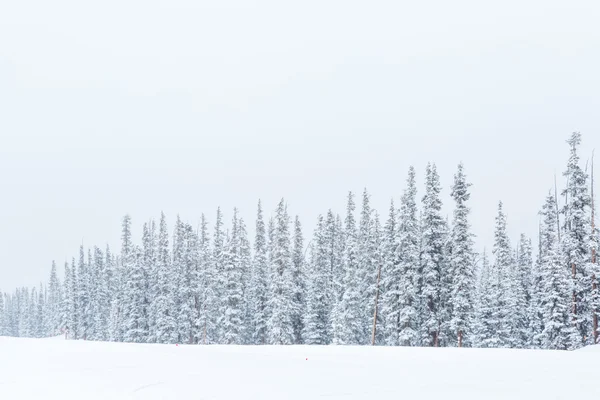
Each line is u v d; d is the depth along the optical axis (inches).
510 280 1786.4
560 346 1459.2
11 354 668.1
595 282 1382.9
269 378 467.2
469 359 660.7
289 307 1859.0
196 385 423.2
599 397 374.9
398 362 624.1
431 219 1560.0
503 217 1807.3
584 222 1438.2
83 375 474.0
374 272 1802.4
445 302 1530.5
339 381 450.3
